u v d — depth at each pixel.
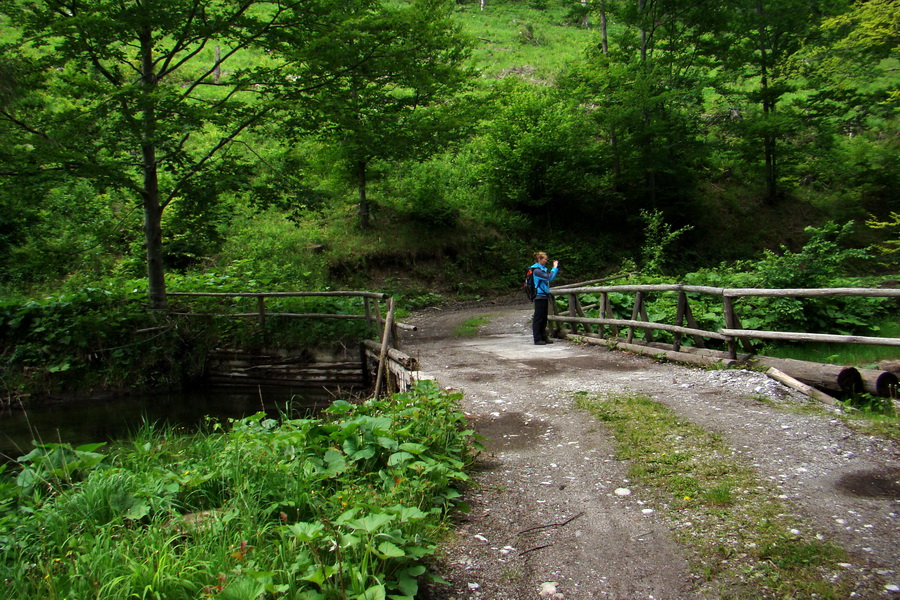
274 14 10.46
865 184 29.66
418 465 3.85
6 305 10.79
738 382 6.59
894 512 3.52
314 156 18.17
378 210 21.06
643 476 4.29
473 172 25.03
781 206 29.27
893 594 2.73
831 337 5.87
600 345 10.23
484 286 20.91
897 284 14.85
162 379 10.96
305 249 18.08
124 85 9.37
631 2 23.28
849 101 24.67
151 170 11.24
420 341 12.84
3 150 8.97
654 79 21.78
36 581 2.73
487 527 3.67
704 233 26.38
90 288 11.77
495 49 37.28
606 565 3.16
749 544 3.26
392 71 11.19
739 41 25.14
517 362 9.36
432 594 2.93
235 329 11.40
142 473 3.97
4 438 7.82
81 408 9.66
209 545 3.02
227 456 4.20
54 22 8.77
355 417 4.87
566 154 23.09
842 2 23.16
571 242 24.38
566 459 4.79
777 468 4.27
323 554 2.87
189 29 9.89
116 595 2.52
